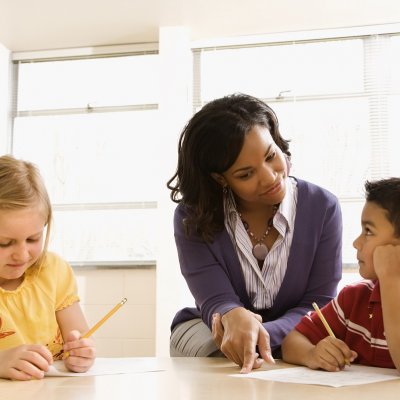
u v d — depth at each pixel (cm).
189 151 138
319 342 112
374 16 354
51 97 400
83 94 396
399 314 105
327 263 145
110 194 383
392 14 352
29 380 96
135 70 391
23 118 401
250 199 134
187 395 77
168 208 354
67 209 385
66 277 140
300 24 363
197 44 387
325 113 365
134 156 385
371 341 118
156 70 388
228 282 141
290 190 145
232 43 382
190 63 387
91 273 370
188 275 144
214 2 338
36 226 117
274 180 129
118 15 353
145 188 380
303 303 146
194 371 105
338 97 365
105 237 379
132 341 360
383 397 75
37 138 397
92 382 93
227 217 144
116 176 385
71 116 395
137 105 388
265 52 380
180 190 146
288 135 365
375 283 122
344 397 75
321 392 80
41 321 130
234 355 112
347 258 351
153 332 358
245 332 110
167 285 346
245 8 344
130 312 363
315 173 359
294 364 118
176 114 360
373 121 360
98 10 347
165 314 343
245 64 382
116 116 389
